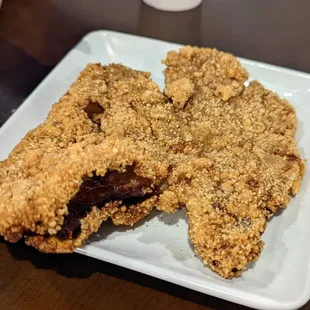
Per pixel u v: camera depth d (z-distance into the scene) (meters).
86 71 0.26
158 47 0.30
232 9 0.38
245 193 0.21
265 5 0.39
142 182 0.21
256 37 0.35
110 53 0.30
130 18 0.36
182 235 0.22
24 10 0.37
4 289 0.21
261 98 0.26
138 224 0.22
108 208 0.21
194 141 0.23
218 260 0.20
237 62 0.27
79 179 0.20
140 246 0.21
